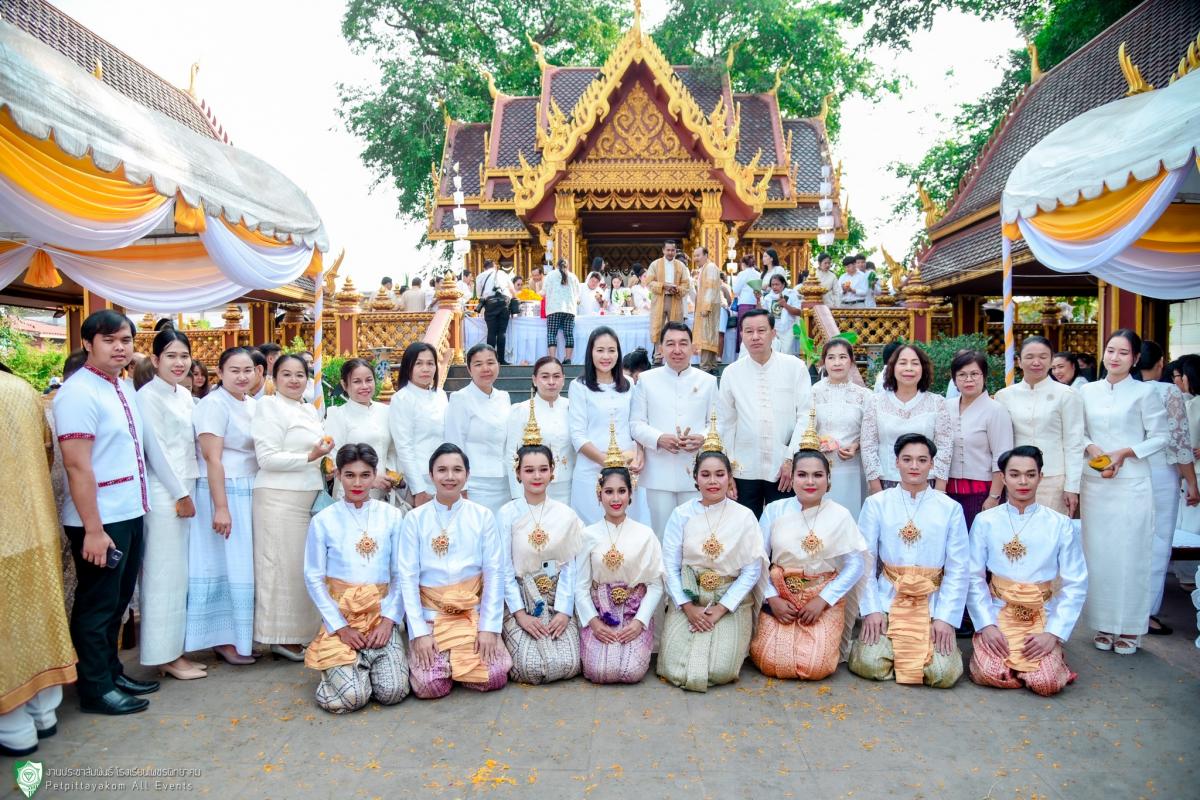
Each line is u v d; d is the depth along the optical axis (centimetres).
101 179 419
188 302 691
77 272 640
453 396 530
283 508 470
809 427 471
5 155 372
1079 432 495
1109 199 534
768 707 402
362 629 412
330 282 1235
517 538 445
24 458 359
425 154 2398
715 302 1055
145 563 434
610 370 533
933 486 496
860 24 1938
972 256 1191
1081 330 1311
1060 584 436
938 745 361
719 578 439
